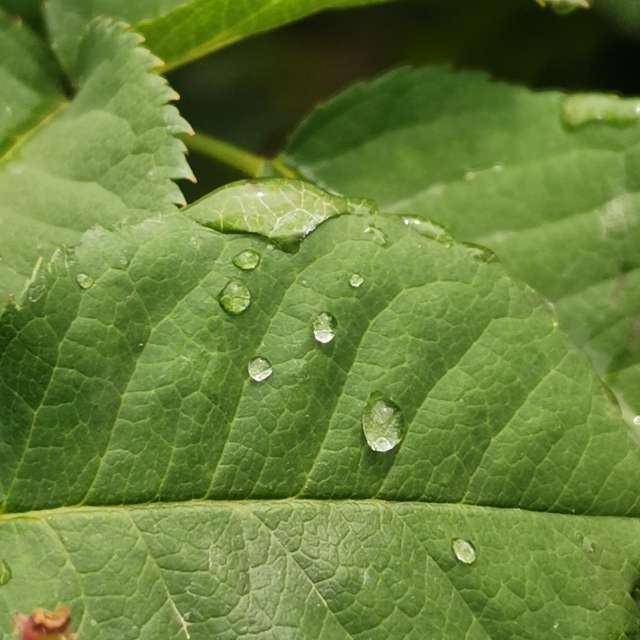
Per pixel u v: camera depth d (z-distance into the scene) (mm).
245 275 259
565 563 260
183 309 258
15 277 270
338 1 281
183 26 283
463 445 261
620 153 290
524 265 288
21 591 253
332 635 255
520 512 261
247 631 254
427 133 294
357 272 261
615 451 263
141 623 253
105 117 278
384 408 260
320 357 260
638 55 315
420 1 333
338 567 257
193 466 257
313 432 259
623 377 283
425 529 259
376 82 295
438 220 292
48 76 286
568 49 318
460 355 262
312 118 295
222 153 295
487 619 258
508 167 292
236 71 331
